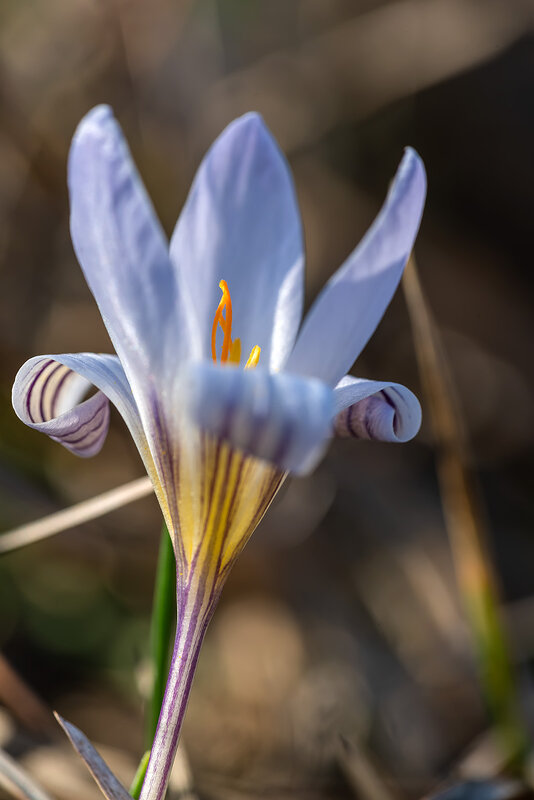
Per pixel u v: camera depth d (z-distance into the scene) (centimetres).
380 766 34
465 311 57
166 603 22
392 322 55
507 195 61
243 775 35
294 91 53
